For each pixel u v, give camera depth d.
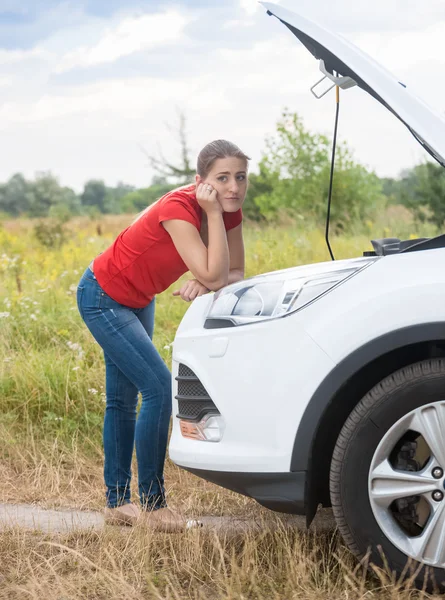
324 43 2.93
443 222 11.52
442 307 2.66
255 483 2.83
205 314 3.13
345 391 2.81
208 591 2.89
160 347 5.74
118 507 3.70
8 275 8.96
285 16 3.01
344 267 2.88
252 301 2.97
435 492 2.66
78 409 5.09
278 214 13.54
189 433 3.04
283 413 2.78
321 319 2.78
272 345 2.82
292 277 2.94
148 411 3.53
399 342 2.67
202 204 3.29
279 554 3.02
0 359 5.72
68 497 4.16
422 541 2.66
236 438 2.86
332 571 2.92
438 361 2.69
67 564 3.14
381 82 2.85
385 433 2.70
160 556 3.20
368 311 2.72
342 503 2.75
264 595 2.81
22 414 5.14
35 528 3.58
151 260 3.48
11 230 17.48
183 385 3.09
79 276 8.80
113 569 2.98
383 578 2.67
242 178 3.36
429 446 2.67
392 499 2.70
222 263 3.28
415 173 12.03
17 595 2.84
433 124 2.78
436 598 2.64
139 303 3.62
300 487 2.77
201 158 3.35
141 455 3.54
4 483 4.36
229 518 3.78
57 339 6.35
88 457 4.69
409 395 2.68
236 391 2.86
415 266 2.76
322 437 2.83
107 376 3.78
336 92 3.18
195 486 4.27
